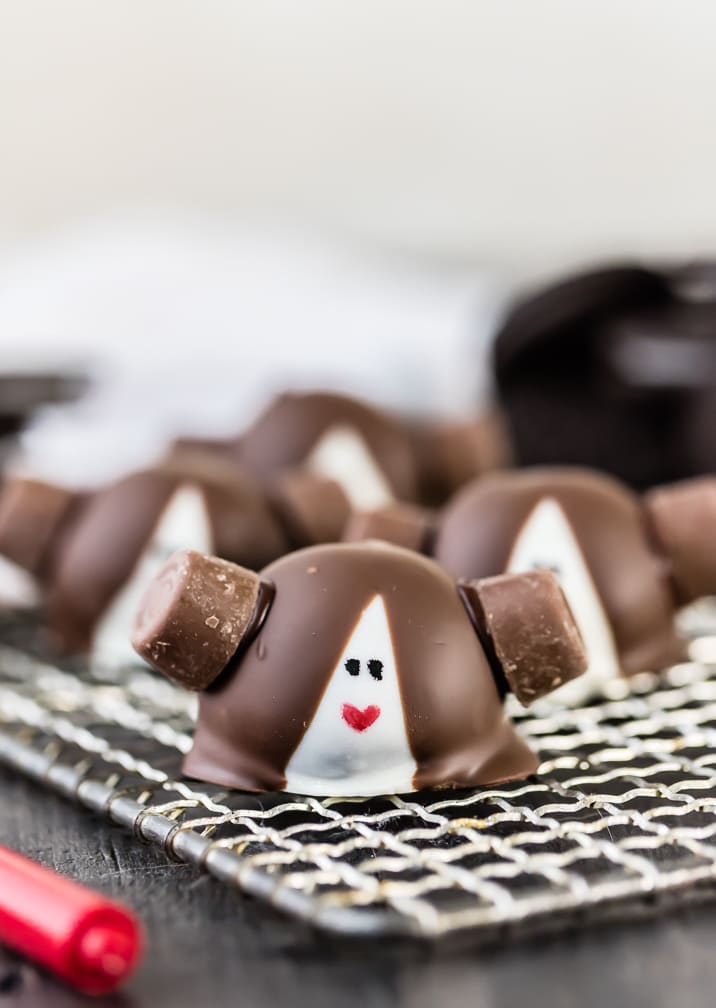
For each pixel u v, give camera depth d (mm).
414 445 505
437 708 344
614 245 800
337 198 820
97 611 433
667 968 288
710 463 535
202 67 805
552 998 282
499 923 297
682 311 562
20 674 426
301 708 343
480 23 788
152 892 315
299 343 676
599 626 405
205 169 818
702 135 783
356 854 318
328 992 284
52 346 663
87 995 286
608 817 326
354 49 801
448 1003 281
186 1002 283
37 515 445
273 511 440
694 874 305
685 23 770
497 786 346
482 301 677
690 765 352
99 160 812
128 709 396
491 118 799
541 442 569
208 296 689
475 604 353
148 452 620
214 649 346
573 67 785
